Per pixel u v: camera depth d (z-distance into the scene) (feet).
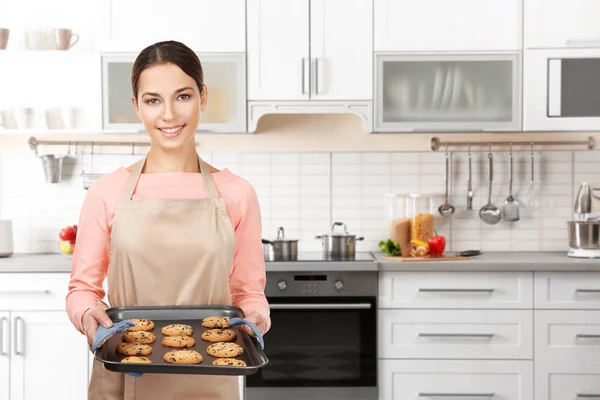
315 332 11.63
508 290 11.57
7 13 13.44
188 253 5.63
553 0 12.37
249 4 12.42
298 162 13.60
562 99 12.42
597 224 12.07
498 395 11.59
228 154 13.57
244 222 5.88
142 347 5.31
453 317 11.60
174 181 5.77
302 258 12.31
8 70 13.39
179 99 5.51
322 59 12.44
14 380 11.60
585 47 12.37
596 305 11.53
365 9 12.44
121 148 13.62
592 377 11.53
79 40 13.47
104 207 5.69
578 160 13.51
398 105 12.50
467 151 13.56
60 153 13.55
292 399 11.64
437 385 11.60
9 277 11.56
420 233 12.95
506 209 13.44
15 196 13.53
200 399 5.49
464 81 12.50
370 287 11.62
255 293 5.93
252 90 12.43
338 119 13.55
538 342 11.57
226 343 5.42
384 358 11.64
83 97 13.47
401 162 13.56
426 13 12.44
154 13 12.43
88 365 11.64
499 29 12.44
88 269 5.69
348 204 13.60
